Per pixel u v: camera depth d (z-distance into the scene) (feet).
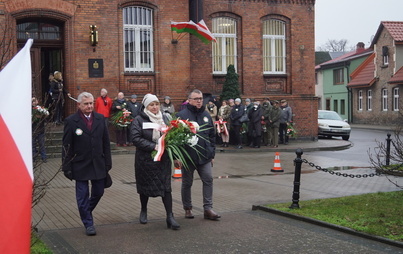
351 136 100.27
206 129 24.58
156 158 21.79
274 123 65.77
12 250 7.07
